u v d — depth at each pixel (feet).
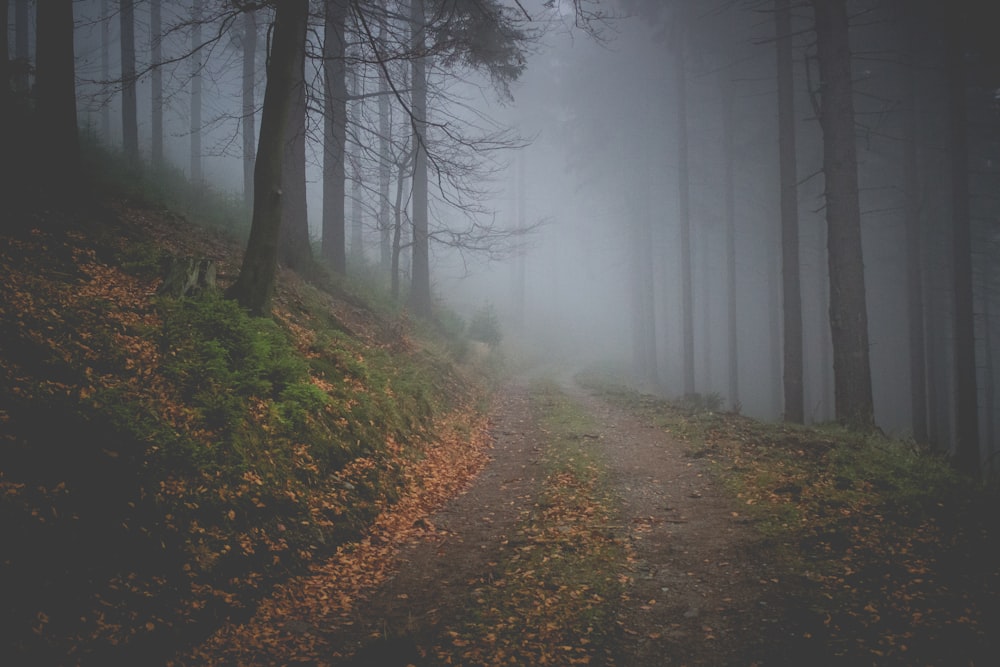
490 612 14.87
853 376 38.42
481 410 47.39
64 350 17.88
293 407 22.38
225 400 19.90
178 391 19.36
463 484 27.96
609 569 17.22
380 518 21.48
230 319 24.22
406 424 31.17
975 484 23.81
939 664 11.44
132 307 22.80
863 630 12.89
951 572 14.99
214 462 17.17
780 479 24.76
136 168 45.73
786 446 30.68
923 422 66.08
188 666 12.07
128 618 12.30
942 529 17.83
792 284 50.72
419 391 36.27
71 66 31.53
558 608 14.93
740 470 26.78
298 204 45.24
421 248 69.31
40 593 11.51
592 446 34.22
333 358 30.71
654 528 20.62
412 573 17.94
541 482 27.25
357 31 32.96
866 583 14.90
